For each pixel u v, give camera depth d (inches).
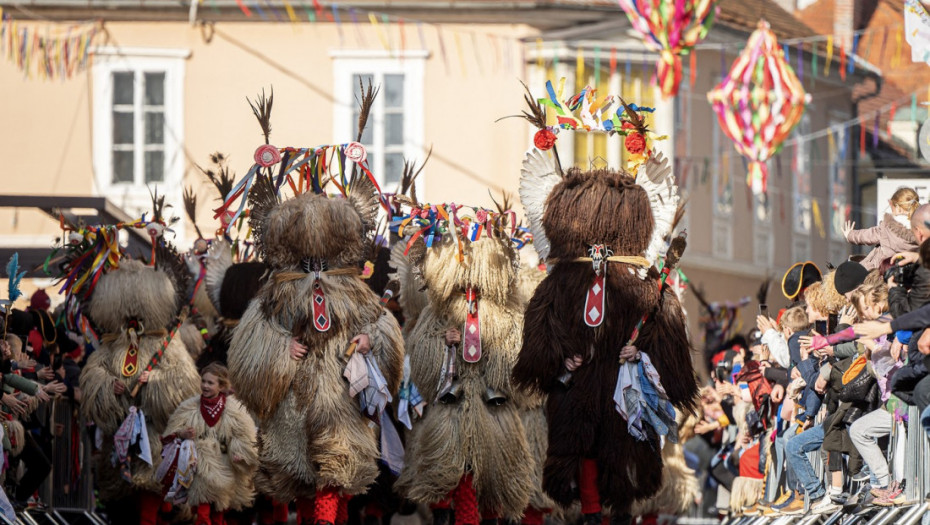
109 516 696.4
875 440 518.6
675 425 528.7
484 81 1450.5
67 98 1464.1
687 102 1565.0
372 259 613.0
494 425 579.5
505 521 657.0
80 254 693.3
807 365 597.6
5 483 674.8
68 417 754.8
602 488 522.3
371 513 682.8
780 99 1000.2
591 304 523.8
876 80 1795.0
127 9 1457.9
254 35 1462.8
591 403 520.7
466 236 581.9
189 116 1465.3
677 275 715.4
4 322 618.8
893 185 709.3
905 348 505.0
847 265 571.5
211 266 727.7
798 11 1861.5
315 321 559.2
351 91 1460.4
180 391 678.5
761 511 691.4
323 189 597.3
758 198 1688.0
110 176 1465.3
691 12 821.9
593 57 1455.5
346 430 556.7
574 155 1477.6
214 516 657.0
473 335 577.6
